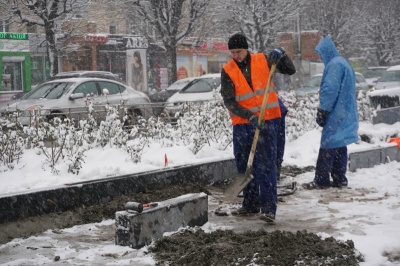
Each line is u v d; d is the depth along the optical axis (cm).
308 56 4631
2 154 987
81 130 1139
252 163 773
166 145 1160
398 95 1780
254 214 812
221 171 1016
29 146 1064
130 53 3953
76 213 790
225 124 1201
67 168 947
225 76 780
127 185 867
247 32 3659
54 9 2750
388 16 5412
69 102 1673
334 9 4788
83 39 3588
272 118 773
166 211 681
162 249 636
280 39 4222
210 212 829
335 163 997
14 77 3781
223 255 589
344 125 984
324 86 982
